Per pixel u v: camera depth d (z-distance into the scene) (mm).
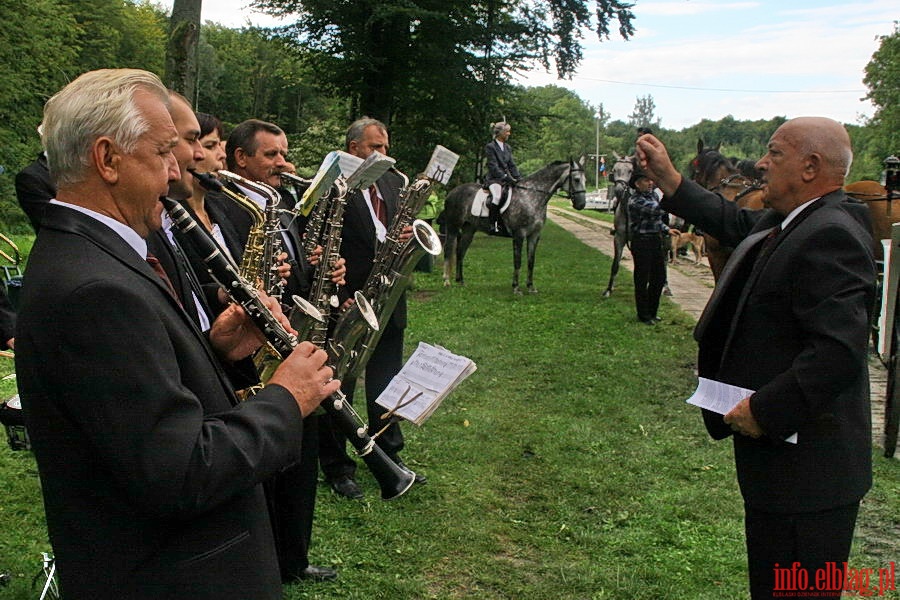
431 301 10680
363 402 5848
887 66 52344
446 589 3322
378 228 4137
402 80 18625
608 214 37812
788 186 2330
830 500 2191
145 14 51656
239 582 1527
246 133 3199
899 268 4828
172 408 1372
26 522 3742
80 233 1419
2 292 3184
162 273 1860
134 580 1423
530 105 21844
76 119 1438
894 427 4812
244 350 2018
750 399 2188
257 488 1658
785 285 2223
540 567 3512
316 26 17688
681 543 3754
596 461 4801
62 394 1332
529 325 9008
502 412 5773
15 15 21203
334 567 3457
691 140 90875
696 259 15805
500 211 11281
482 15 18641
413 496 4215
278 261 2836
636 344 8062
